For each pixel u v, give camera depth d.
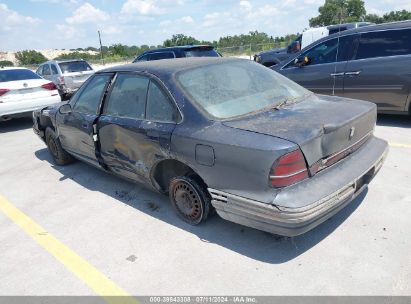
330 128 2.81
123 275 3.01
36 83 8.89
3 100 8.48
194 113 3.24
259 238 3.29
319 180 2.81
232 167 2.87
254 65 4.07
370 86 6.32
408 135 5.78
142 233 3.60
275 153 2.62
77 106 4.87
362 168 3.09
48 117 5.63
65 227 3.89
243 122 3.06
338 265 2.84
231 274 2.87
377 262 2.83
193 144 3.13
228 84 3.56
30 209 4.42
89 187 4.89
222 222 3.60
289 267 2.88
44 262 3.31
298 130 2.79
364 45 6.39
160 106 3.53
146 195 4.44
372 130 3.54
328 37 6.86
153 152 3.56
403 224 3.28
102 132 4.25
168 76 3.53
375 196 3.82
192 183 3.36
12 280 3.11
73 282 3.00
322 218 2.76
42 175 5.55
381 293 2.53
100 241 3.54
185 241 3.37
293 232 2.68
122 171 4.23
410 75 5.87
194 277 2.88
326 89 6.91
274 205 2.65
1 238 3.80
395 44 6.07
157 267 3.06
